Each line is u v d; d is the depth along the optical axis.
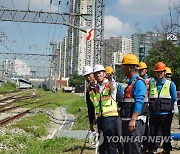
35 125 19.09
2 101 41.75
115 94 6.71
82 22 30.84
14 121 21.80
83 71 7.43
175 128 15.33
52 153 11.03
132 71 5.96
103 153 6.77
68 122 22.78
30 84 112.12
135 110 5.73
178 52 38.28
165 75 9.43
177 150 10.01
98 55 30.47
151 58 41.28
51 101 46.50
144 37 51.78
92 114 7.77
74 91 93.38
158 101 8.61
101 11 30.38
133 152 5.87
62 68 95.94
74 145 11.55
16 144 12.55
